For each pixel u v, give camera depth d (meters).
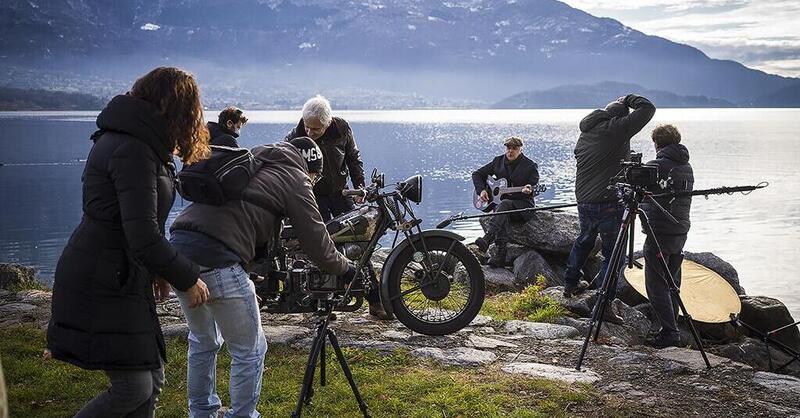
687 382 6.25
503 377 6.22
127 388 3.62
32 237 62.62
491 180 12.20
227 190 4.11
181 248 4.11
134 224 3.42
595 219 9.20
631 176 7.11
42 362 6.56
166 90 3.56
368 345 6.96
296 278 6.12
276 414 5.37
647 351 7.26
